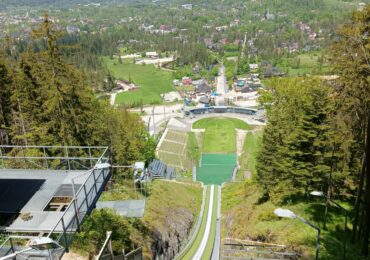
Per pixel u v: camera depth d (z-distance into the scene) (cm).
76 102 4231
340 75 2936
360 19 2734
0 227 1562
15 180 1919
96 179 1862
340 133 2956
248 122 12425
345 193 3347
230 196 5975
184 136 11344
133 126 6200
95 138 4556
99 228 2602
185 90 18050
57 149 4272
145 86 18938
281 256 2856
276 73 19500
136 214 3206
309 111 3369
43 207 1703
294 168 3522
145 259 2900
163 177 7350
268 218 3662
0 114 4903
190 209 5394
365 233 2528
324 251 2736
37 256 1491
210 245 4419
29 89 4516
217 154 10056
